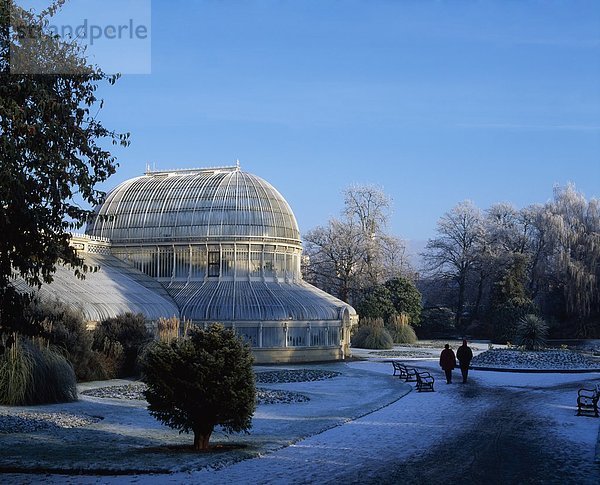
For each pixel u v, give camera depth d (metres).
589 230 96.00
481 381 41.62
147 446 20.80
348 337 62.09
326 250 101.00
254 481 16.34
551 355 50.91
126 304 49.81
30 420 24.55
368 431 23.83
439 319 100.44
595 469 18.05
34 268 17.03
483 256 104.38
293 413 28.23
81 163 17.08
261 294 58.19
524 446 21.20
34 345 29.59
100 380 39.88
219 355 20.48
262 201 62.31
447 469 17.95
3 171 14.91
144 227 62.53
